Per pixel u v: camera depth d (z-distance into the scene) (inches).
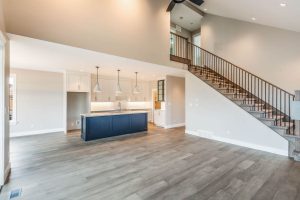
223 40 295.1
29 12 126.3
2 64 112.0
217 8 237.9
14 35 121.0
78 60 199.5
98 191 102.1
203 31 329.7
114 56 180.2
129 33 189.3
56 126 282.8
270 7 163.6
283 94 222.4
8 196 96.5
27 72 254.5
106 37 169.6
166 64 235.3
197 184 111.0
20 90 248.7
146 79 376.2
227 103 217.2
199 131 251.9
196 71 269.7
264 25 241.4
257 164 145.1
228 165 142.7
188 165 142.1
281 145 169.8
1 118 111.2
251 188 106.6
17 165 140.6
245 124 198.5
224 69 293.0
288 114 214.7
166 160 153.5
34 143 210.1
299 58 209.8
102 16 166.7
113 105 349.7
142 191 102.3
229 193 100.9
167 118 323.3
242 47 268.1
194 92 259.8
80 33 151.9
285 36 221.8
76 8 149.9
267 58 239.0
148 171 130.1
